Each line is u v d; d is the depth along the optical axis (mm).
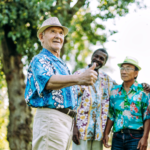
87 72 2027
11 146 5957
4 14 4840
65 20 5777
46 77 2148
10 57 5996
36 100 2309
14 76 6051
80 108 3348
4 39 5703
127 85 3379
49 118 2295
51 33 2570
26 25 5246
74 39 8414
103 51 3496
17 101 6059
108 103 3453
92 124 3318
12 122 6035
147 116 3229
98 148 3402
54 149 2291
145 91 3311
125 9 6637
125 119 3277
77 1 6367
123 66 3350
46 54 2510
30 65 2430
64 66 2600
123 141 3254
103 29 7262
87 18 6840
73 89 2529
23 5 4957
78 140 3293
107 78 3555
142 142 3170
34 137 2402
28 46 5320
